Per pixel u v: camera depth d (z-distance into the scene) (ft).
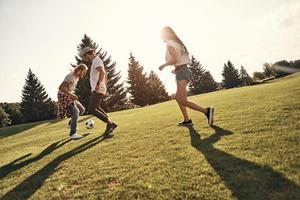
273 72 223.10
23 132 36.14
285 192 6.95
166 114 26.94
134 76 172.35
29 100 171.12
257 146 10.59
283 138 10.91
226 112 19.90
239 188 7.64
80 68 21.02
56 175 11.58
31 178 11.75
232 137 12.53
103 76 19.48
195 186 8.28
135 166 10.99
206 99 37.58
